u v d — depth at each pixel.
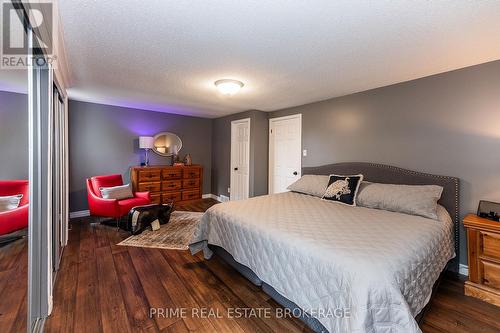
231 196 5.11
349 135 3.30
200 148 5.62
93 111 4.14
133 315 1.66
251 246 1.89
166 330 1.53
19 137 3.39
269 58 2.12
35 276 1.59
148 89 3.17
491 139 2.16
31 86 1.51
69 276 2.16
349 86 2.93
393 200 2.36
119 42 1.85
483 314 1.71
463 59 2.11
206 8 1.42
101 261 2.46
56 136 2.19
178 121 5.22
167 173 4.74
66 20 1.53
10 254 2.54
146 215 3.31
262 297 1.90
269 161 4.68
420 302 1.44
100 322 1.59
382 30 1.64
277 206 2.53
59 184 2.49
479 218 2.03
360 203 2.59
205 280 2.14
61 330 1.51
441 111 2.46
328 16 1.48
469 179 2.29
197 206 4.88
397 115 2.80
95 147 4.18
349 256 1.35
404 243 1.54
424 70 2.38
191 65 2.31
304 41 1.81
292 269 1.55
